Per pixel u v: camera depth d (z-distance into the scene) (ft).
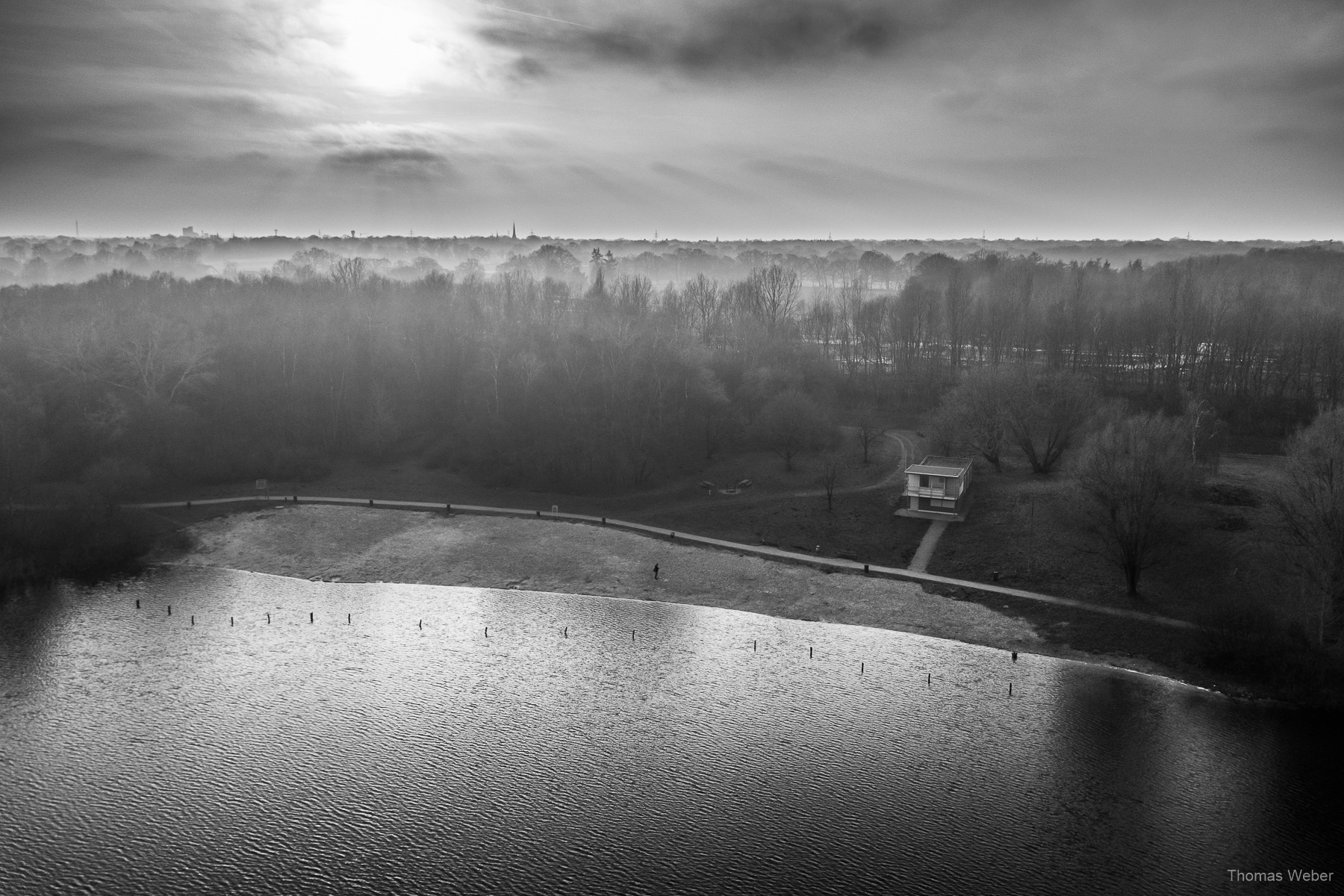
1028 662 288.51
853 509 418.10
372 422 536.01
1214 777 227.81
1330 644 280.31
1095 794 221.46
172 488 474.08
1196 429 400.88
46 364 490.49
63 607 330.95
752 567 365.40
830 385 610.65
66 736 243.81
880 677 279.08
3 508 393.09
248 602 337.11
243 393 539.29
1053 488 413.18
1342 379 543.39
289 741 242.37
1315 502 289.53
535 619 323.16
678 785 224.74
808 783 225.76
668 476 487.61
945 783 225.97
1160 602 320.29
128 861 197.57
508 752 238.27
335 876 193.47
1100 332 645.51
